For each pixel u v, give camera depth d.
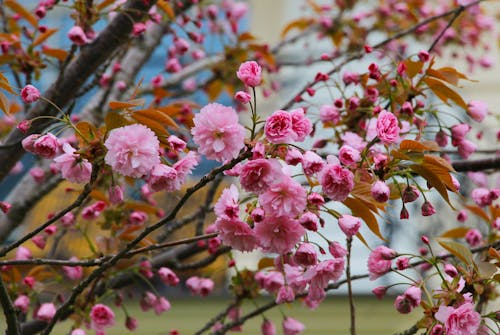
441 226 3.01
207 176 1.80
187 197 1.81
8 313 1.90
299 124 1.77
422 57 2.03
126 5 2.18
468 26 3.10
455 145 2.04
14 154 2.14
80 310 2.13
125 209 2.23
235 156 1.77
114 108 1.81
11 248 1.85
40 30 2.25
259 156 1.76
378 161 1.82
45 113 2.12
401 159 1.81
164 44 4.46
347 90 2.44
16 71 2.25
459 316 1.81
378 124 1.81
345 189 1.77
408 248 2.97
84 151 1.81
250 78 1.78
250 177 1.76
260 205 1.79
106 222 2.23
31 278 2.18
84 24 2.17
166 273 2.17
